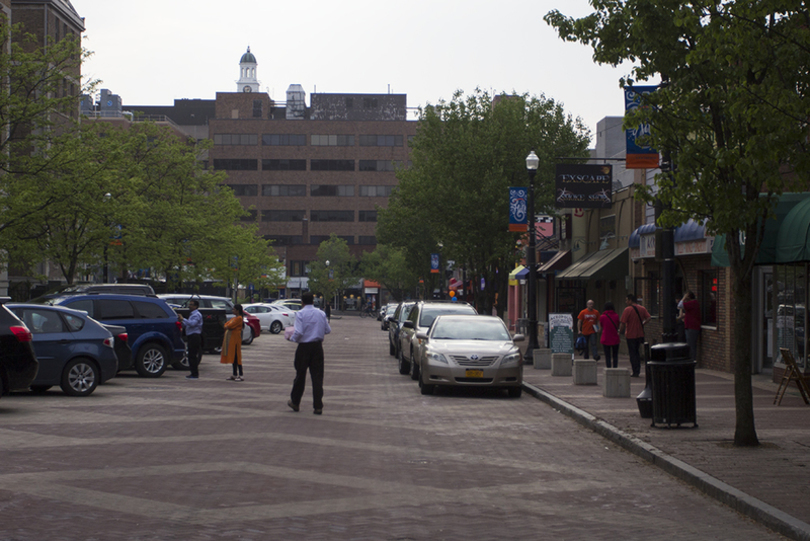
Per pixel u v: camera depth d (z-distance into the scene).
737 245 10.62
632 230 30.11
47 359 15.98
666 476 9.35
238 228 55.47
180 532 6.53
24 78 29.16
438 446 11.14
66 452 9.98
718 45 9.46
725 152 9.52
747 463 9.45
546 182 36.31
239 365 20.84
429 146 37.72
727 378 20.58
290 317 51.88
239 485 8.32
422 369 18.03
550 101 37.50
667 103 10.77
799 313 18.34
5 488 7.97
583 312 26.84
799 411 14.24
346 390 18.75
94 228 31.91
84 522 6.79
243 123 118.38
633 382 20.39
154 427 12.23
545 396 17.14
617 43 11.12
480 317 19.73
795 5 8.94
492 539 6.58
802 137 9.00
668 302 13.34
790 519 6.91
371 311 95.75
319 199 118.56
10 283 46.97
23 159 28.44
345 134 118.94
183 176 45.16
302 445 10.90
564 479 9.09
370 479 8.80
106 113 98.69
